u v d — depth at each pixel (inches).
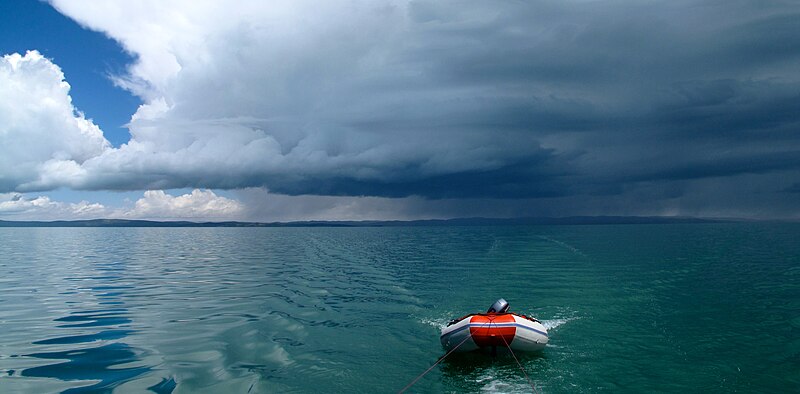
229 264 1407.5
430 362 456.8
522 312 668.1
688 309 673.6
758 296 764.6
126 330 571.5
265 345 508.4
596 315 642.2
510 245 2154.3
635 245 2068.2
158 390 373.7
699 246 1959.9
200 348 493.7
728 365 434.6
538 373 419.5
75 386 381.4
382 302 762.2
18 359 452.4
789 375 408.5
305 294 840.3
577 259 1419.8
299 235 4426.7
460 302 758.5
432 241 2881.4
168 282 1000.2
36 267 1309.1
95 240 3110.2
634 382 394.6
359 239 3371.1
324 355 477.1
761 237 2738.7
